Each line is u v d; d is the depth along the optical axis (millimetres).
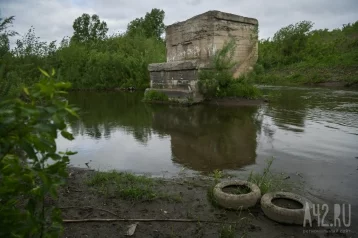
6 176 1451
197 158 5648
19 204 3199
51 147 1383
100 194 3975
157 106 13453
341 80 23000
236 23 14125
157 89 15391
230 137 7234
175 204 3699
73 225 3191
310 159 5387
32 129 1258
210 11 13281
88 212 3494
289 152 5848
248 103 13102
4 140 1263
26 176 1436
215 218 3355
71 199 3832
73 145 6707
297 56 36375
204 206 3641
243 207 3508
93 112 12016
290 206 3418
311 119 9305
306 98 14797
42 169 1446
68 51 30422
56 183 1474
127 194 3896
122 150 6285
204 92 13523
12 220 1420
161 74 15312
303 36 38750
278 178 4480
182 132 7934
